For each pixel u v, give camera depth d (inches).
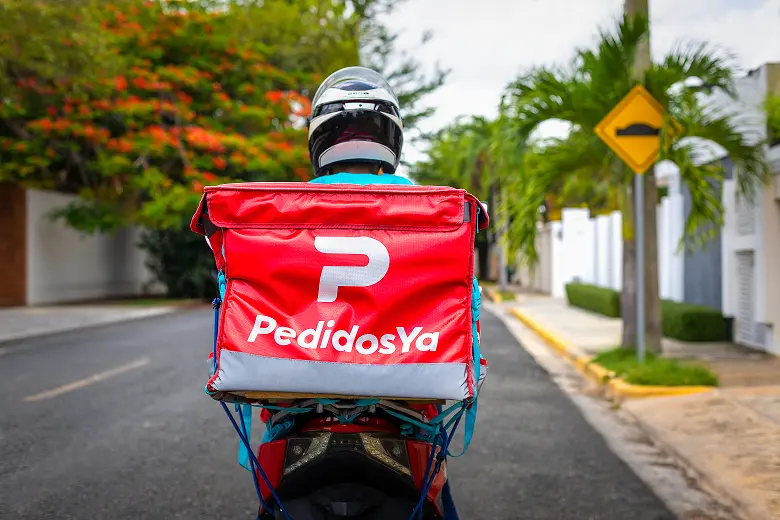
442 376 84.5
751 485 187.6
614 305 690.8
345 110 105.1
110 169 790.5
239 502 178.9
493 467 212.2
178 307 900.0
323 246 86.3
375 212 86.7
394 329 86.0
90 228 884.6
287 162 833.5
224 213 88.3
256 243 87.0
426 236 86.7
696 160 401.1
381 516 94.8
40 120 753.6
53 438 239.8
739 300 462.0
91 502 177.9
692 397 293.7
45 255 937.5
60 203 965.8
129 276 1143.0
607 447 235.5
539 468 211.5
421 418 100.0
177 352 456.8
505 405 305.1
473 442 241.4
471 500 182.9
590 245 1039.0
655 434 250.4
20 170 802.2
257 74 892.6
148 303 962.7
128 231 1137.4
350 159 106.3
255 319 86.4
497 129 391.2
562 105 360.8
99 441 236.1
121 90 765.3
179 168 910.4
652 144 328.5
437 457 101.0
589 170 383.9
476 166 1209.4
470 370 85.9
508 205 398.0
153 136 783.1
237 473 202.2
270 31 983.0
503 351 490.6
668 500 183.3
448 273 86.3
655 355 364.5
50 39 580.4
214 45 863.7
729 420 254.4
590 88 358.6
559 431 257.6
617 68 354.0
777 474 194.4
